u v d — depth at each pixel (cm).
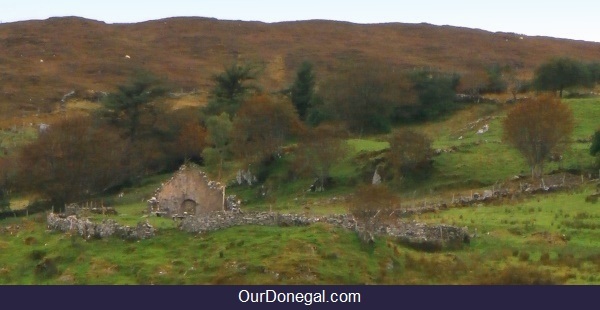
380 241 8900
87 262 9038
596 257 8831
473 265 8606
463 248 9362
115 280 8500
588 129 16862
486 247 9369
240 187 15688
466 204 12300
